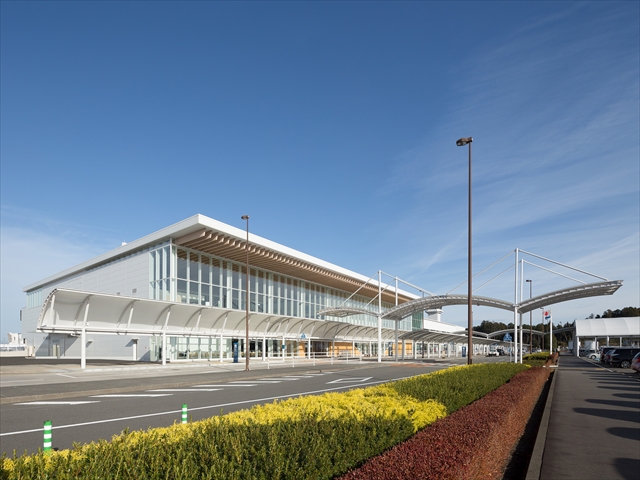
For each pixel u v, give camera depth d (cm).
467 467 482
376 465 453
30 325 6756
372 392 1014
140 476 370
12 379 2442
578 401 1636
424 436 582
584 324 7300
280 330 4953
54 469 380
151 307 3328
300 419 620
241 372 3020
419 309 5028
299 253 4881
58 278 5806
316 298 5950
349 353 6762
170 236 3925
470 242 2392
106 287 4719
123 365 3403
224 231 3872
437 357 8044
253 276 4859
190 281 4084
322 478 445
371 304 7412
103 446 442
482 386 1184
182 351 3981
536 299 3747
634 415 1323
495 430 668
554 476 731
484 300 4100
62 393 1781
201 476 381
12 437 1033
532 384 1427
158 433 571
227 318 4125
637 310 13162
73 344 5366
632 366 3297
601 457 845
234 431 520
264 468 416
